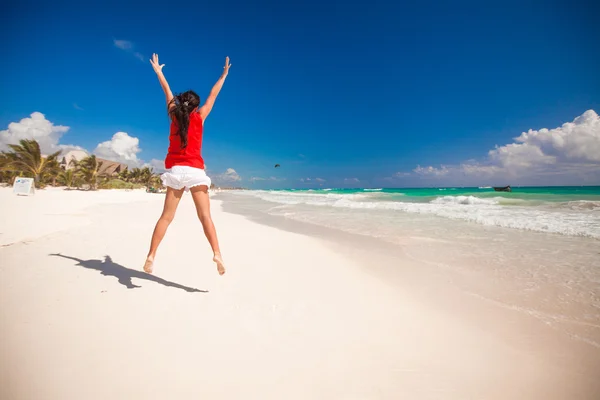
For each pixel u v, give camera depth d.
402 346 1.98
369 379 1.62
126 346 1.83
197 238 5.55
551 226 7.12
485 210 11.42
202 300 2.60
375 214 11.09
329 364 1.74
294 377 1.61
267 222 9.04
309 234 6.70
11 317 2.14
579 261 4.22
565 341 2.09
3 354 1.68
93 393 1.41
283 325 2.20
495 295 2.95
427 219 9.28
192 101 2.70
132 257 3.97
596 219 8.20
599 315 2.50
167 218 2.70
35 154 35.44
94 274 3.17
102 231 6.03
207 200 2.67
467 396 1.52
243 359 1.75
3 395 1.35
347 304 2.65
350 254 4.71
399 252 4.85
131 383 1.50
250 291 2.88
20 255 3.90
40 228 6.18
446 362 1.81
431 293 2.98
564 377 1.69
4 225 6.38
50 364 1.61
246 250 4.75
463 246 5.30
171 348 1.83
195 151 2.66
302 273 3.57
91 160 42.34
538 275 3.59
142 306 2.41
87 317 2.18
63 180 39.69
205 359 1.74
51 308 2.30
